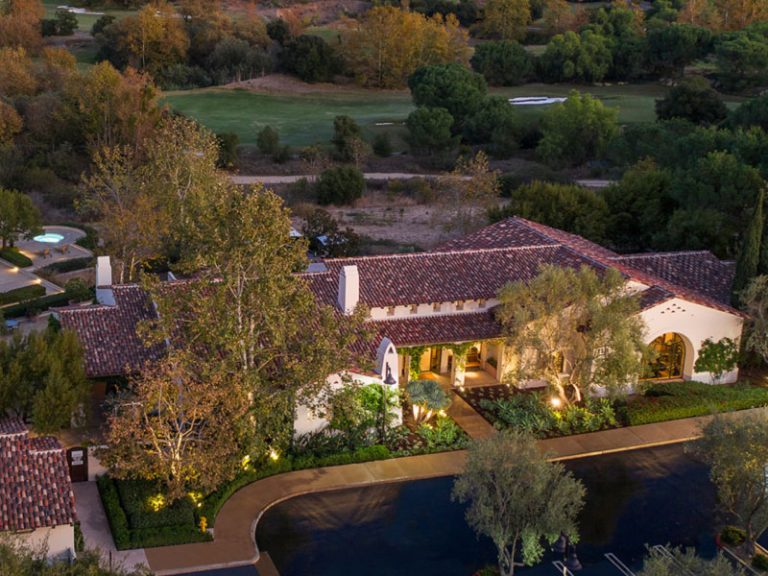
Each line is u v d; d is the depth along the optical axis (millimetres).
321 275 48750
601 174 102125
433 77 120062
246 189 88562
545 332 45500
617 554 36125
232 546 35406
